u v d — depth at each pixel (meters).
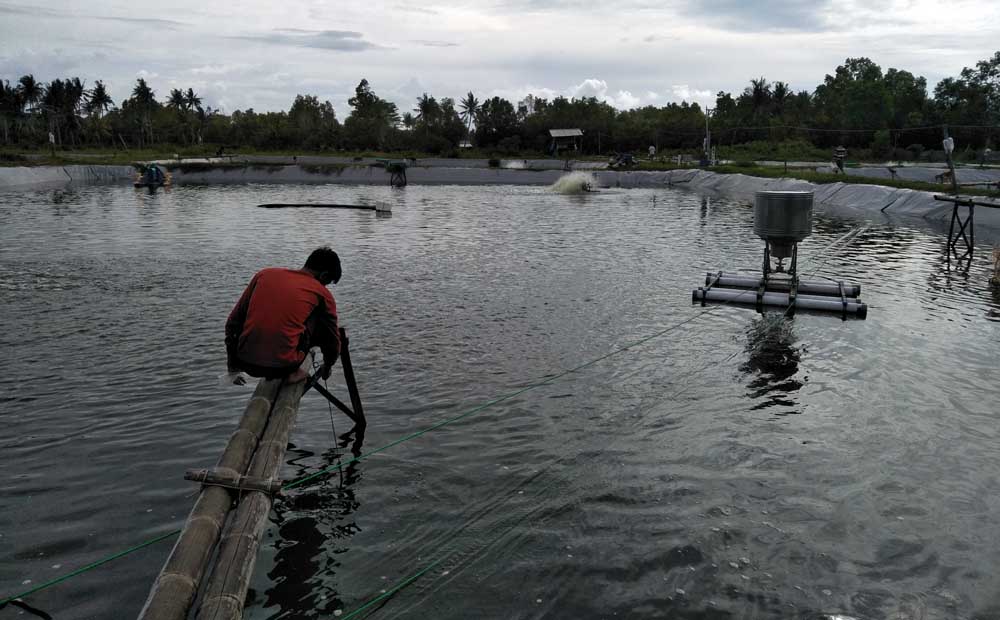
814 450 6.21
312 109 123.06
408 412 7.05
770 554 4.63
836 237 21.45
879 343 9.52
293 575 4.36
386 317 10.91
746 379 8.10
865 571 4.45
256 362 5.60
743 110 103.62
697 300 11.93
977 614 4.05
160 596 3.33
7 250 17.92
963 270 15.46
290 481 5.58
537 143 93.31
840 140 80.81
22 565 4.42
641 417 6.98
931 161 67.44
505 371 8.34
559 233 22.58
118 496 5.30
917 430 6.64
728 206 33.88
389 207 29.67
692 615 4.04
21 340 9.37
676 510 5.19
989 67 104.56
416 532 4.88
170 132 111.19
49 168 54.00
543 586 4.29
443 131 97.44
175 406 7.07
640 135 91.62
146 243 19.53
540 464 5.94
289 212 29.95
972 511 5.18
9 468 5.73
